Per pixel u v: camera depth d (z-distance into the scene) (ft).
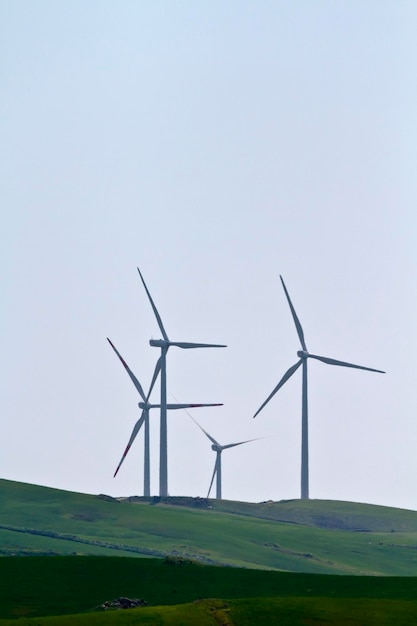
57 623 598.34
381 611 627.05
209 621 604.08
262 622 607.37
